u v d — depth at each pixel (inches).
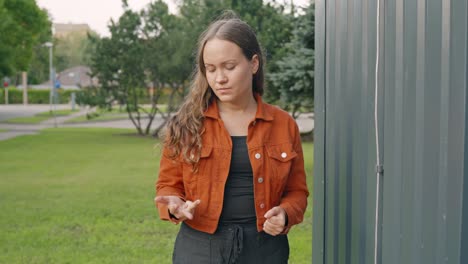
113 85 847.7
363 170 86.3
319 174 103.7
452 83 59.9
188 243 77.4
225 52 72.8
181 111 78.1
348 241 92.2
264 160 76.0
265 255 76.9
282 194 80.6
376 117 80.8
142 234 237.1
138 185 364.5
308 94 410.6
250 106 78.6
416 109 68.6
